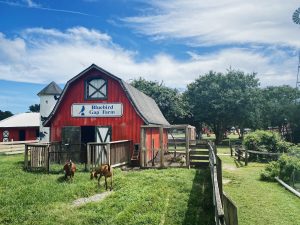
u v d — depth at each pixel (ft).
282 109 198.39
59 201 35.24
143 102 83.71
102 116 71.46
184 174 50.39
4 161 71.77
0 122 145.28
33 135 147.33
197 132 190.29
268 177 50.90
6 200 34.24
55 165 60.23
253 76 174.50
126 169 60.29
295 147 82.89
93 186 42.04
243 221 29.66
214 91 166.91
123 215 29.09
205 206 32.99
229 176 54.24
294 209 33.50
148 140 71.56
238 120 170.09
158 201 34.17
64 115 73.67
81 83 73.10
